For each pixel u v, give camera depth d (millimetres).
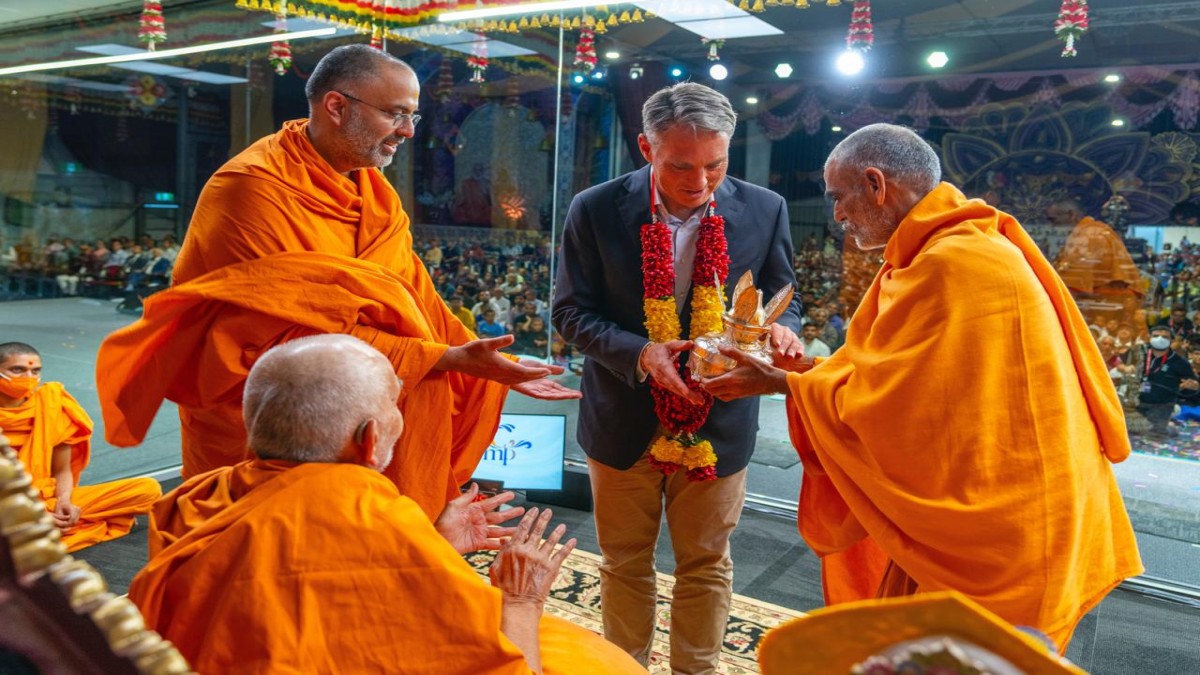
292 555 1278
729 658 2932
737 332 2062
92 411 4633
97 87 4289
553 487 4312
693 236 2410
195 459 2219
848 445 1784
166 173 4430
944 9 3244
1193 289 3191
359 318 2023
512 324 4418
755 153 3779
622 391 2436
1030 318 1657
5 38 4160
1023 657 701
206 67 4363
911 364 1652
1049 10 3102
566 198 4184
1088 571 1709
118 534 3988
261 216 2008
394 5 4434
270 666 1226
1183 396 3336
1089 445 1733
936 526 1641
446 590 1285
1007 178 3375
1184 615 3297
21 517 703
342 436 1428
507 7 4070
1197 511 3443
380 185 2246
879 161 1862
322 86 2072
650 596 2547
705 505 2439
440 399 2066
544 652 1608
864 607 768
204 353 2008
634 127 3953
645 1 3717
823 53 3523
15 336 4527
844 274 3682
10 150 4395
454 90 4359
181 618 1289
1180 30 2951
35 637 729
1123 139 3162
